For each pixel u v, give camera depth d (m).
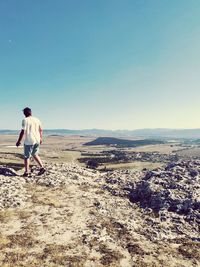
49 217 18.69
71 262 13.75
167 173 26.91
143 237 17.02
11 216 18.52
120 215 20.03
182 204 21.06
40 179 26.03
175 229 18.45
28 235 16.12
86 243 15.70
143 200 23.20
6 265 13.08
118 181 27.94
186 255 15.12
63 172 29.23
